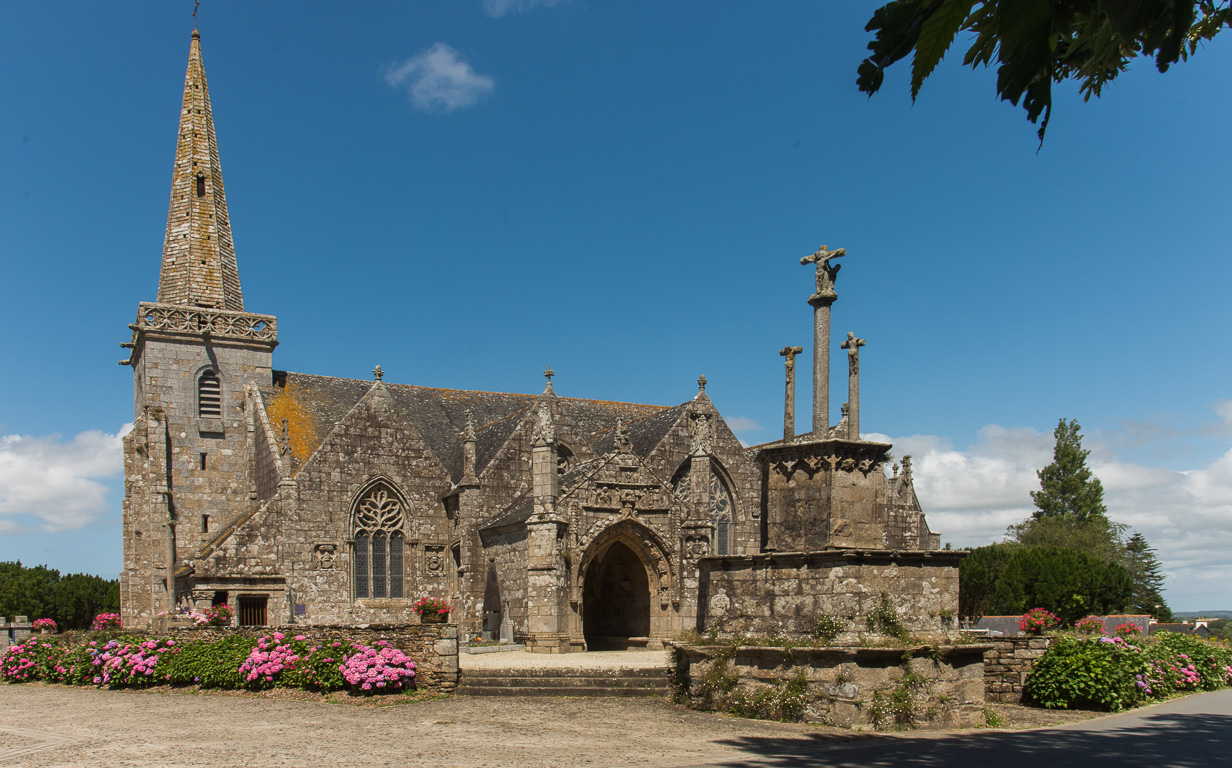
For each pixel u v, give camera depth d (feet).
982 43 18.81
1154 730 65.92
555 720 69.62
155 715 75.87
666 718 69.82
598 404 192.13
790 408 75.46
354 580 138.92
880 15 17.93
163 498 152.56
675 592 124.88
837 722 64.80
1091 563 199.72
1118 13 15.80
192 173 168.86
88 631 115.44
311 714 74.18
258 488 154.51
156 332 157.38
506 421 161.58
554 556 116.67
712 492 158.20
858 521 69.10
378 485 142.31
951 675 67.56
